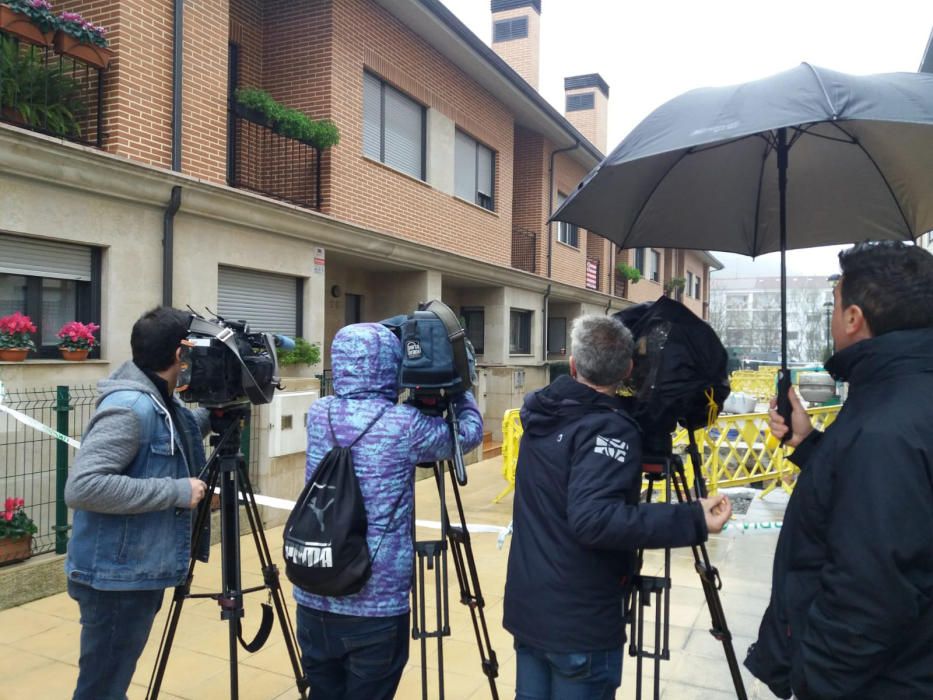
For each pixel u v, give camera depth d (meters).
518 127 15.57
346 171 8.96
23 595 4.70
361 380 2.45
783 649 1.85
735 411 14.06
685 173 2.88
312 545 2.18
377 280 11.38
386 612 2.28
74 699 2.59
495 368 12.39
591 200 2.64
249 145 8.44
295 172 8.82
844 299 1.79
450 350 2.38
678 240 3.13
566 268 17.06
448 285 13.47
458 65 11.72
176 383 2.64
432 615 4.57
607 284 20.16
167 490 2.42
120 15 6.02
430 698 3.47
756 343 47.66
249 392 2.58
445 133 11.39
